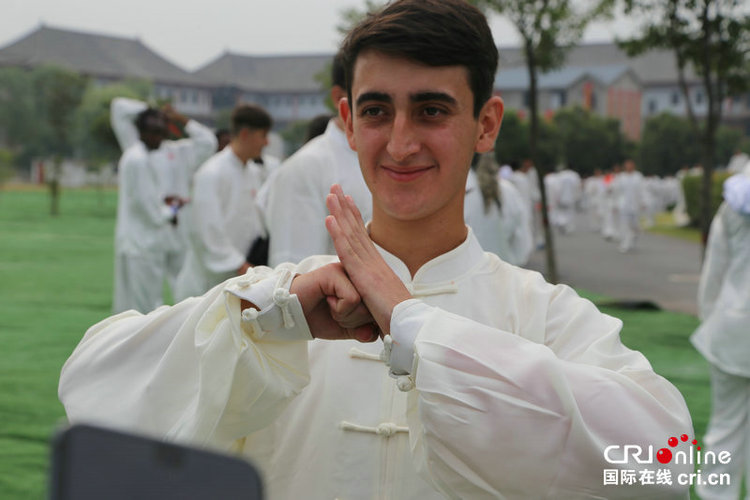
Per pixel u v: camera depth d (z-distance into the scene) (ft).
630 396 4.43
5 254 48.96
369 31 4.69
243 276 4.83
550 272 34.88
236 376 4.56
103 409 4.95
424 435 4.38
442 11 4.68
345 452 4.95
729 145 198.59
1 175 163.94
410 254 5.18
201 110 331.36
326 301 4.72
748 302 13.73
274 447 5.14
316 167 11.49
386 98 4.72
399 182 4.83
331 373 5.14
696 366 22.12
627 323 28.91
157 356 5.05
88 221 79.00
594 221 90.48
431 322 4.40
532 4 33.04
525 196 49.29
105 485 2.25
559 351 5.02
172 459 2.34
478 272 5.24
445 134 4.75
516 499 4.33
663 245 67.82
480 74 4.80
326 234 11.57
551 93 275.59
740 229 13.92
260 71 348.38
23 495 12.70
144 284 26.99
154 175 27.02
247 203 19.16
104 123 111.45
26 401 17.97
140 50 333.01
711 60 30.96
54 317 28.76
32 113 225.35
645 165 185.16
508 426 4.19
